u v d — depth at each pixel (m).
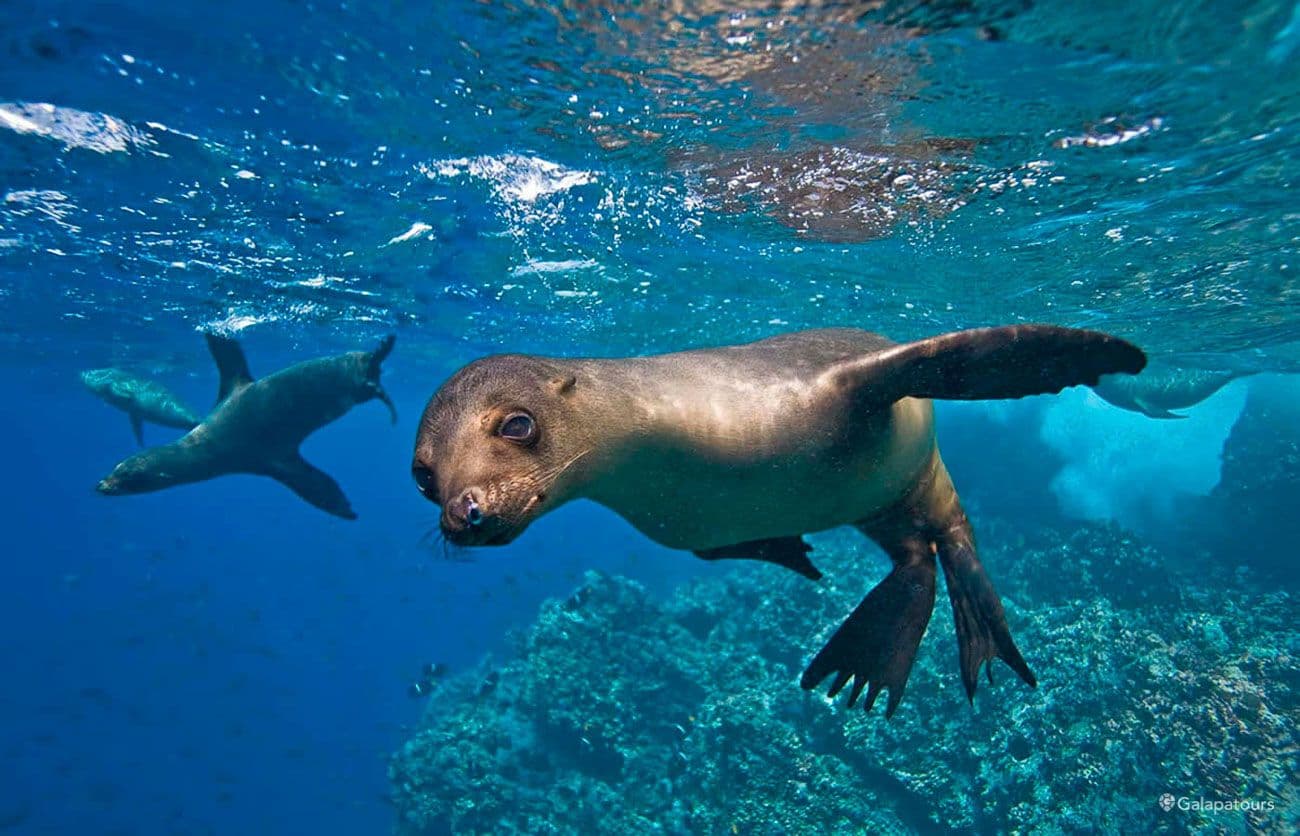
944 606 12.77
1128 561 14.55
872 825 9.91
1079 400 22.94
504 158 8.45
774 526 3.87
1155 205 8.74
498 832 12.59
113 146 8.33
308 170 8.95
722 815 10.66
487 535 2.51
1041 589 15.20
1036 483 21.70
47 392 37.88
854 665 4.27
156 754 30.94
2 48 6.28
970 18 5.06
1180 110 6.33
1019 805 9.66
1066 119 6.61
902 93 6.24
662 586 29.91
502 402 2.72
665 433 3.27
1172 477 24.11
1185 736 10.06
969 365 3.46
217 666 39.78
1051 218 9.32
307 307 16.97
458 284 14.99
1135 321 14.97
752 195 9.16
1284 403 19.92
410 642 37.78
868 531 4.72
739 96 6.48
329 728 30.95
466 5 5.43
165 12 5.77
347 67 6.51
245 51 6.33
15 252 12.77
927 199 8.93
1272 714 10.10
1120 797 9.41
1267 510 18.31
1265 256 10.68
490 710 15.12
